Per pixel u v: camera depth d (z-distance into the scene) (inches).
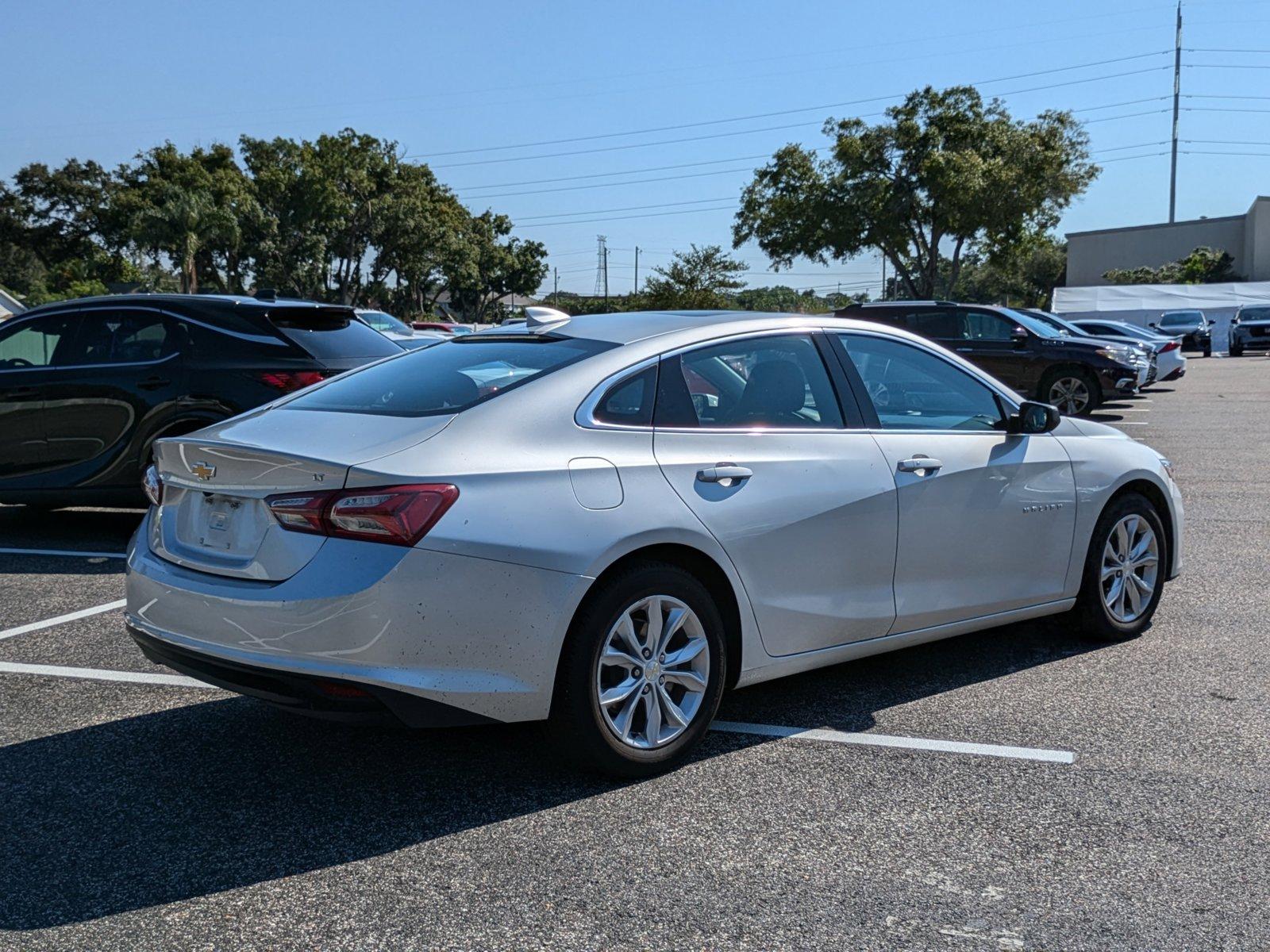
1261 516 334.0
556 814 136.0
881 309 689.0
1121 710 170.1
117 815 136.8
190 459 142.6
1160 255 3093.0
